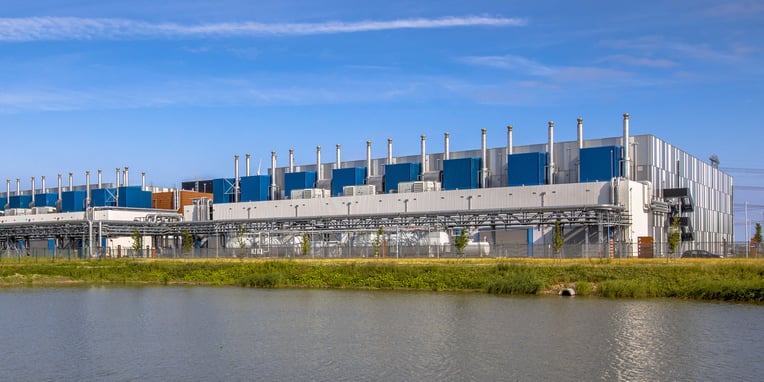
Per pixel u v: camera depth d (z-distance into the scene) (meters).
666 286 54.22
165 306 54.53
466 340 38.47
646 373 31.20
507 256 72.44
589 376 30.83
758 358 33.62
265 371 32.53
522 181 86.12
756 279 52.78
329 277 67.56
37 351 37.59
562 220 75.00
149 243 111.69
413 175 96.88
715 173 110.38
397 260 72.88
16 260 93.75
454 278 62.06
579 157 84.44
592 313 46.41
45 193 140.25
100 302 57.59
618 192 76.19
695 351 35.09
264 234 95.69
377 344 38.00
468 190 85.75
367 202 93.88
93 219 107.25
